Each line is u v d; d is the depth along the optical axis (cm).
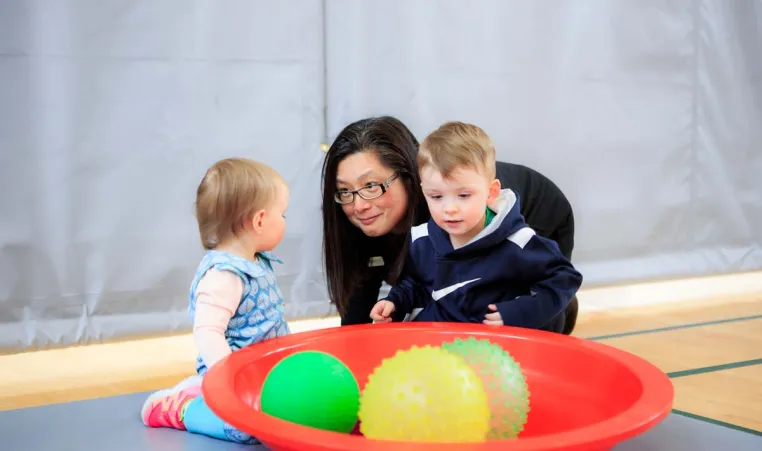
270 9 190
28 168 171
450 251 123
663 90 241
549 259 122
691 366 152
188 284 187
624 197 238
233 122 189
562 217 152
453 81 212
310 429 68
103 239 178
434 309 127
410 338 108
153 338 187
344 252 132
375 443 64
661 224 244
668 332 188
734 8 250
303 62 194
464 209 114
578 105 229
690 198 248
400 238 132
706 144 249
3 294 170
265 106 191
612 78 233
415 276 133
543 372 101
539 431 90
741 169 255
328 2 196
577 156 230
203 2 184
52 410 112
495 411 82
